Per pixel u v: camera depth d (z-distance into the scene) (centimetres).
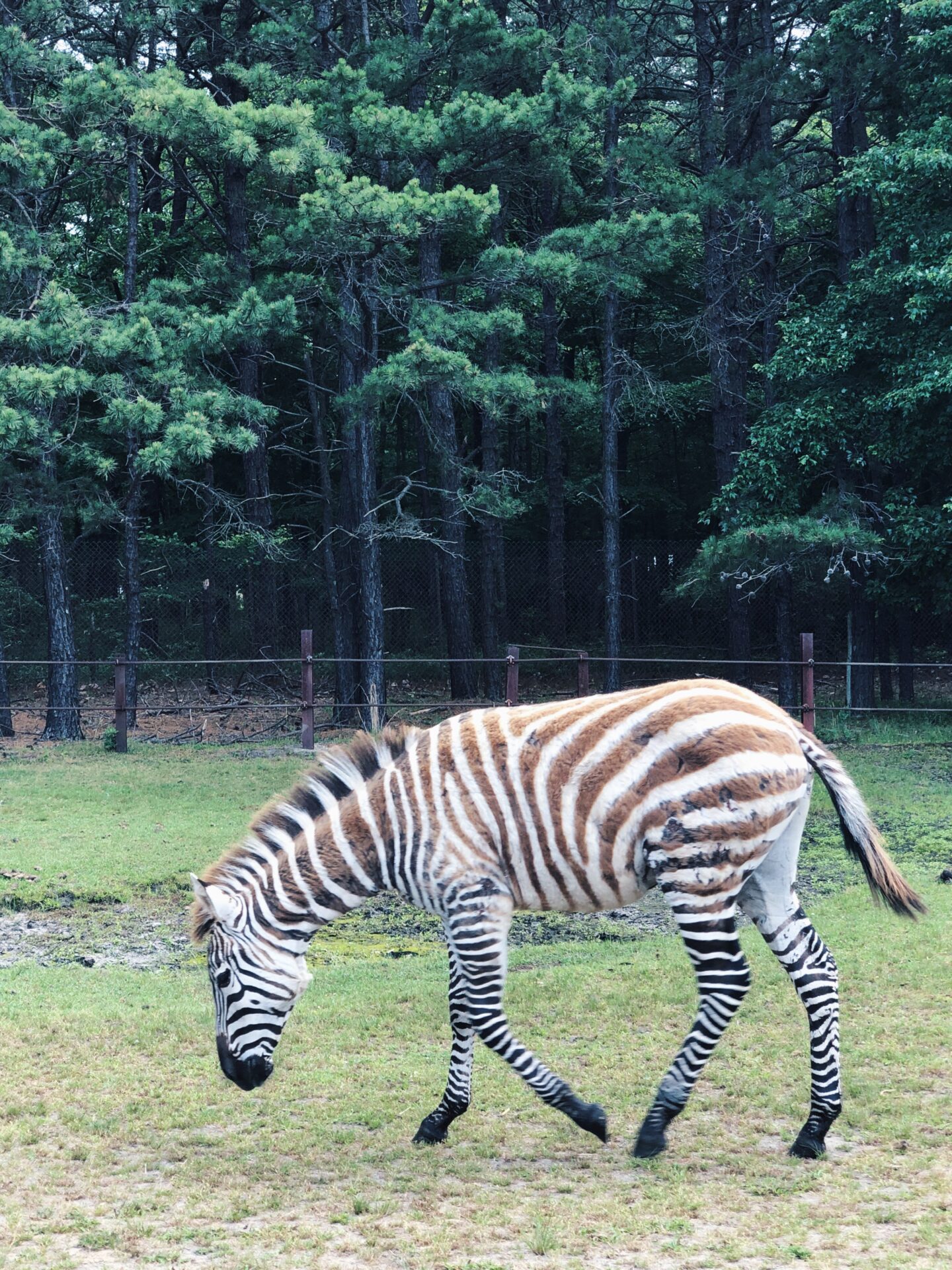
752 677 1942
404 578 2267
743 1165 412
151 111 1364
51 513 1512
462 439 2616
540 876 428
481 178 1599
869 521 1614
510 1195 396
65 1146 440
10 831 955
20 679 2000
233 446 1441
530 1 2116
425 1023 565
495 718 450
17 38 1471
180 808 1047
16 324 1286
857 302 1576
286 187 1557
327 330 1850
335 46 1683
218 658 2056
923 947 645
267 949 434
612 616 1844
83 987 623
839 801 446
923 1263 341
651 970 628
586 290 1922
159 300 1473
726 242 1967
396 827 435
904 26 1641
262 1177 414
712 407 2105
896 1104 455
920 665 1347
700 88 1892
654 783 418
